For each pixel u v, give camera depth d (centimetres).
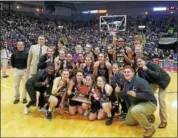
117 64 469
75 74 494
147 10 2409
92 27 2367
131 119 429
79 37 2162
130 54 490
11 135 394
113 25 1494
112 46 551
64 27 2342
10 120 461
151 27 2336
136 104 407
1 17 1916
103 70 489
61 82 471
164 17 2372
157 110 526
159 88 428
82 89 479
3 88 738
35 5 2267
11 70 1124
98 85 462
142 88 393
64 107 507
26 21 2102
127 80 407
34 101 496
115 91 443
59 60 501
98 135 398
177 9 2334
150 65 429
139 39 505
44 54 515
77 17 2505
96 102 465
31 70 548
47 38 1908
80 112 491
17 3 2144
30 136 392
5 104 561
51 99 467
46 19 2322
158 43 2050
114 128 428
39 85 477
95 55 573
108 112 448
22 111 512
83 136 393
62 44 568
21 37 1778
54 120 463
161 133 404
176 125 438
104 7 2462
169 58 1464
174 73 1169
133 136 395
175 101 610
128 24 2405
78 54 574
